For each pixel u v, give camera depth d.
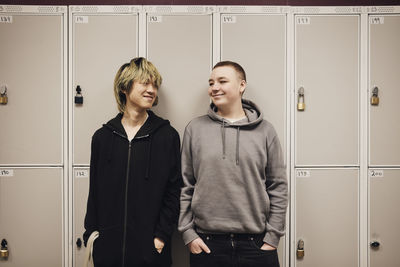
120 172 1.22
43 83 1.46
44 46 1.45
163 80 1.47
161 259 1.21
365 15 1.45
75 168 1.46
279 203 1.22
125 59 1.46
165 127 1.31
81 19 1.45
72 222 1.46
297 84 1.46
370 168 1.46
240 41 1.46
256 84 1.46
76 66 1.45
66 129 1.46
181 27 1.46
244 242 1.19
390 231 1.46
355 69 1.46
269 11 1.46
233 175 1.19
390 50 1.46
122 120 1.34
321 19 1.46
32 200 1.46
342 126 1.46
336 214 1.46
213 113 1.26
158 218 1.23
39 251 1.46
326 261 1.46
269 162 1.26
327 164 1.46
